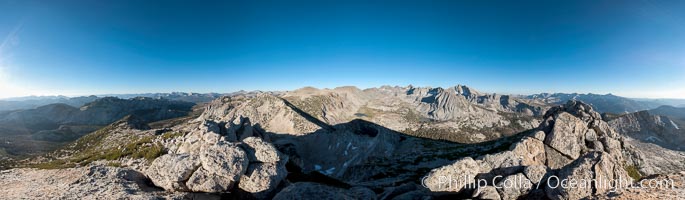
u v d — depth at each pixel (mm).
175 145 93312
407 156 146000
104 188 42625
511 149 89688
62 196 40000
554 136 91688
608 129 101250
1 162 138875
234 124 114000
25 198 40156
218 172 45438
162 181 45281
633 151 98812
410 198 46156
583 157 45375
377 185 77688
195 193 44219
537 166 47031
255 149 51156
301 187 41531
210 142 77062
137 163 87188
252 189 45281
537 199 42781
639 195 34500
